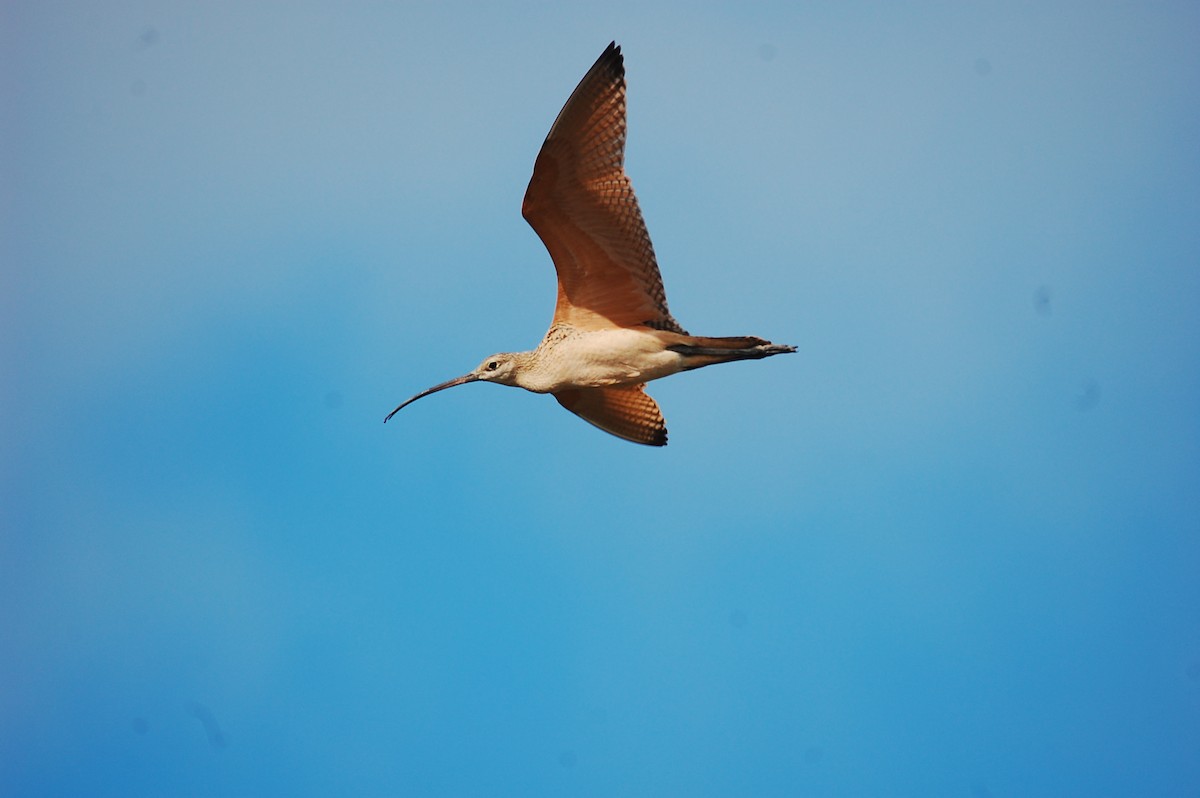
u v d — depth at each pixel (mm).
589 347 16984
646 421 20172
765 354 16578
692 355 16781
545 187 16031
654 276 16672
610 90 15781
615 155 15914
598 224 16391
